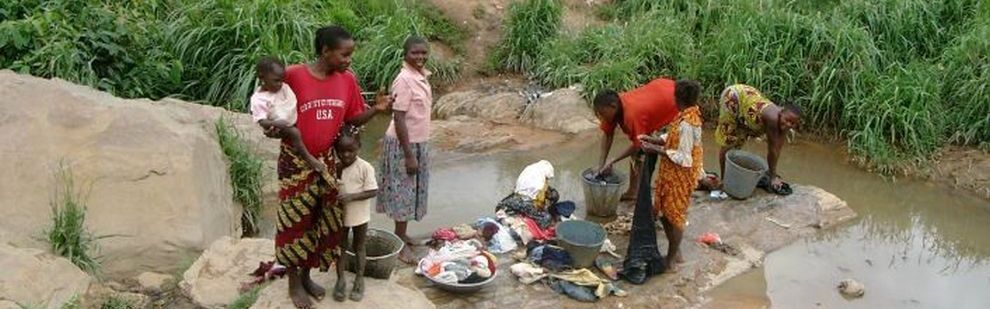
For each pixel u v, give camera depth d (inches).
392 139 214.8
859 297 227.9
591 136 339.9
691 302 216.5
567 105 350.3
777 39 357.4
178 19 344.8
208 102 335.0
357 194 164.4
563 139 336.5
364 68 359.3
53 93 225.1
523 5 401.4
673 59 368.5
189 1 351.3
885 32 366.3
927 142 323.0
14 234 199.8
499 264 224.5
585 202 265.6
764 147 335.6
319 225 165.0
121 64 315.9
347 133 162.7
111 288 199.0
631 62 362.3
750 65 350.0
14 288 178.7
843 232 267.1
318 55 157.2
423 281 212.7
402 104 207.3
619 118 248.8
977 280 244.7
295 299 171.3
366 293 178.4
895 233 272.1
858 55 341.4
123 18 323.3
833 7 387.2
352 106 164.1
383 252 197.9
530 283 215.8
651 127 245.4
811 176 312.7
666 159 217.5
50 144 215.9
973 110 327.3
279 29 348.2
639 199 216.8
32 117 219.5
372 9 386.3
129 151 218.7
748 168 276.1
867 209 288.2
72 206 198.2
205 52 338.0
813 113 344.8
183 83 335.9
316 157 159.0
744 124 271.9
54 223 201.3
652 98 243.0
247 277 196.7
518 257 228.1
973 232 276.8
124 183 213.9
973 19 362.9
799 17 358.9
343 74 161.3
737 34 356.2
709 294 221.9
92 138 219.1
